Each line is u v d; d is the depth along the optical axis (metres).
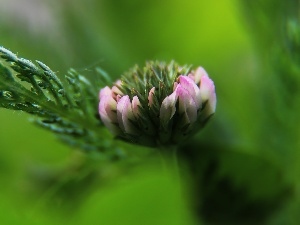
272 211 0.15
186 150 0.15
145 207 0.12
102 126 0.13
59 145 0.17
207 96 0.12
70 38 0.17
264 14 0.16
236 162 0.15
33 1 0.17
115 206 0.12
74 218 0.12
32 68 0.11
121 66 0.17
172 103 0.11
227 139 0.17
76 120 0.13
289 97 0.15
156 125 0.12
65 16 0.17
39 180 0.16
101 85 0.13
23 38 0.17
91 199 0.12
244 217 0.15
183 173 0.15
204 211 0.15
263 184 0.15
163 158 0.12
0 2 0.17
